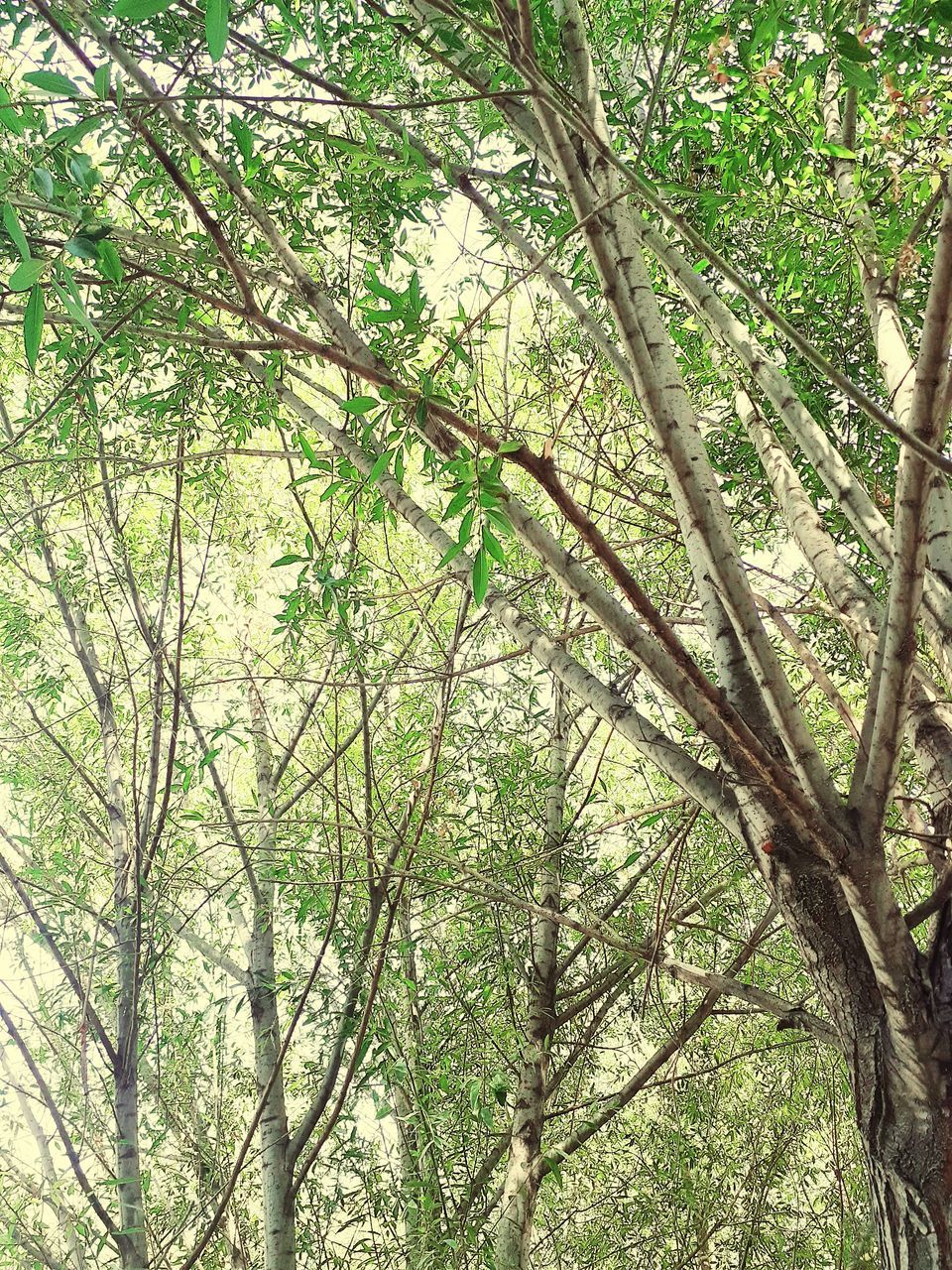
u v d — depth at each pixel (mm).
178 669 3371
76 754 4781
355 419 2479
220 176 2305
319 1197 4020
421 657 4051
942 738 2070
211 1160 4395
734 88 2117
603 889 4109
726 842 3738
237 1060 4801
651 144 2553
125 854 4160
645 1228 5047
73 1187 3496
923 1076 1716
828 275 2559
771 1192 5426
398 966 3934
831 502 3078
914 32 1691
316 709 4383
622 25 2652
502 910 3670
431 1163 3678
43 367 3650
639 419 3457
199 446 4148
